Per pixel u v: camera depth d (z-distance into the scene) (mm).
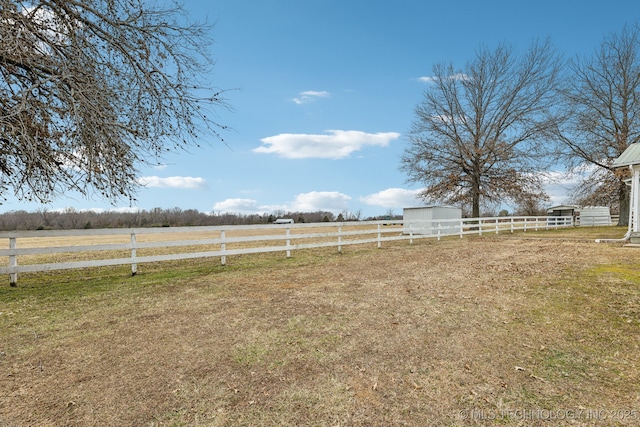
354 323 4633
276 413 2684
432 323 4617
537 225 22625
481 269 8188
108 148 6199
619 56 22203
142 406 2783
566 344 3926
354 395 2924
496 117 25297
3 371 3361
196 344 3979
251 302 5680
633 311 4824
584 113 22875
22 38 5438
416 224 21125
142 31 6938
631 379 3154
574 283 6355
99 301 5812
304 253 11984
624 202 23219
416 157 25391
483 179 24500
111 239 21766
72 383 3133
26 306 5531
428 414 2662
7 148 6121
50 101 5777
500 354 3689
